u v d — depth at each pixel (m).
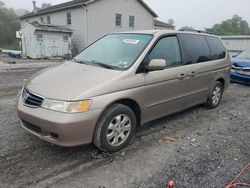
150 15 27.12
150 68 3.66
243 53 10.41
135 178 2.93
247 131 4.56
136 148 3.66
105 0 22.69
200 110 5.71
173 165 3.23
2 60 18.98
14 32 47.00
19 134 3.93
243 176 3.05
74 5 22.11
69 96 2.98
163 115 4.25
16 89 7.37
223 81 5.91
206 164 3.29
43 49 21.62
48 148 3.51
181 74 4.34
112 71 3.48
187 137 4.14
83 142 3.08
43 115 2.98
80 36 22.95
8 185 2.70
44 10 27.89
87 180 2.85
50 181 2.80
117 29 24.39
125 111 3.46
